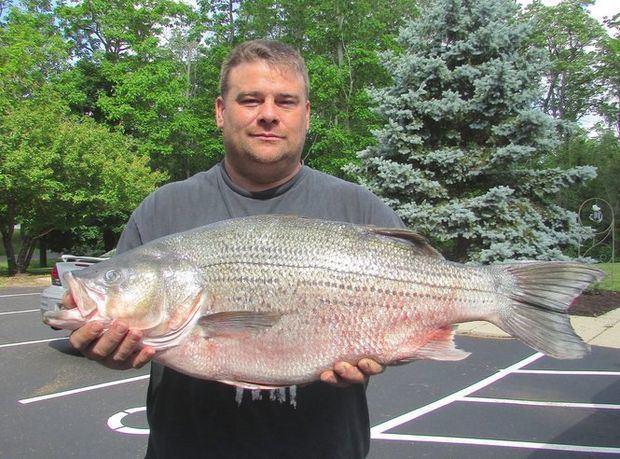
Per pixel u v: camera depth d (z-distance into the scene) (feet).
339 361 6.94
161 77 85.56
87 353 6.72
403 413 18.66
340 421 7.28
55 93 70.59
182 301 6.81
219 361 6.77
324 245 7.12
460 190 40.70
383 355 7.09
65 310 6.79
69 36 100.01
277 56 7.45
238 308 6.88
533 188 40.24
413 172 38.70
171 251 7.03
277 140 7.40
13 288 58.54
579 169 39.47
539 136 38.93
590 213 81.87
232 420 7.09
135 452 15.49
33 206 66.03
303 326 6.88
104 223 83.61
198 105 91.15
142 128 84.64
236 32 94.63
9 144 59.47
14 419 18.17
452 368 24.70
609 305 39.50
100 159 64.75
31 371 24.35
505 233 37.27
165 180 85.25
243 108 7.41
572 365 25.05
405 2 83.92
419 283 7.29
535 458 14.93
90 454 15.34
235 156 7.57
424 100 40.37
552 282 7.50
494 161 37.96
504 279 7.59
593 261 38.75
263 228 7.14
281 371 6.80
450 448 15.64
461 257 40.37
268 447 7.02
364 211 8.05
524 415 18.35
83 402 19.98
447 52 40.04
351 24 81.30
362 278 7.09
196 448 7.10
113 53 97.55
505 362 25.75
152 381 7.63
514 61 39.86
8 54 70.44
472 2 40.34
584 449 15.49
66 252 93.76
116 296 6.68
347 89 82.94
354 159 75.25
